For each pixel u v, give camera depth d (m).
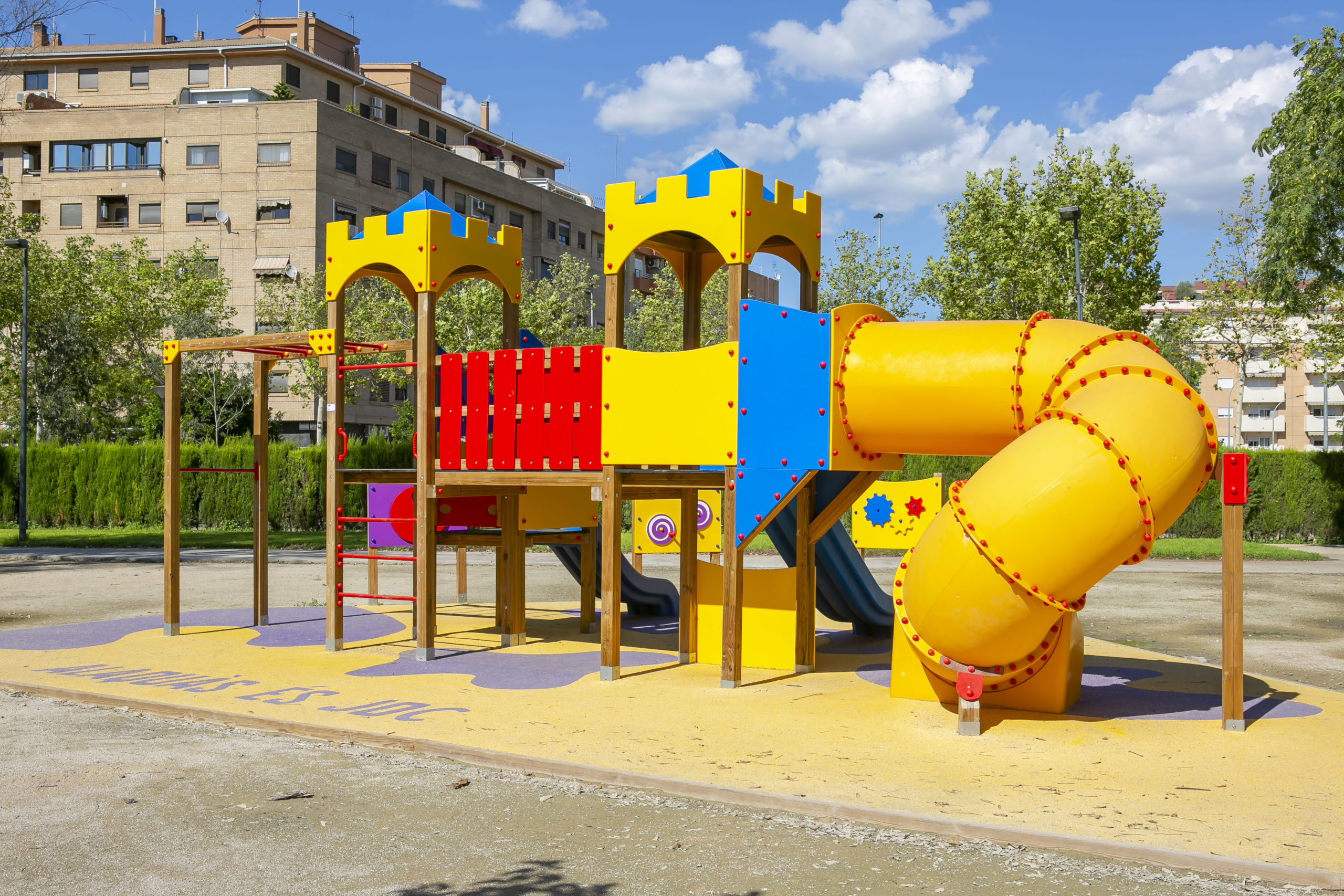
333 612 11.36
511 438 10.54
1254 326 43.16
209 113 55.19
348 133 56.22
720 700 8.64
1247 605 15.96
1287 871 4.72
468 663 10.59
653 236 10.38
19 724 8.00
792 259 10.45
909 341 8.75
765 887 4.67
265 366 13.58
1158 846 5.05
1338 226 26.61
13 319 40.00
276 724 7.78
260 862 4.97
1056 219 34.00
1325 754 6.84
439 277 10.98
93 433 46.94
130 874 4.81
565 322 46.22
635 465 9.65
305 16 72.38
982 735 7.39
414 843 5.25
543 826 5.52
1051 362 8.03
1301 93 26.81
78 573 21.06
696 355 9.41
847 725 7.69
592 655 11.15
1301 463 31.94
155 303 48.84
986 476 7.54
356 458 34.84
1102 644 11.88
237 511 35.97
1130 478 7.07
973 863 4.97
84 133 56.38
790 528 10.75
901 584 8.69
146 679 9.67
